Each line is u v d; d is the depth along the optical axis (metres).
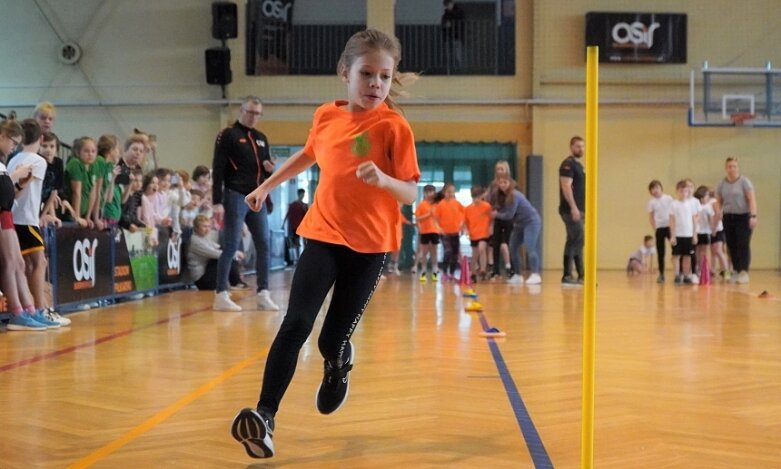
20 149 6.85
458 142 15.95
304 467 2.31
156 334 5.36
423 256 13.27
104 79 15.76
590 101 1.86
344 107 2.59
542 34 15.74
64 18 15.73
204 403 3.16
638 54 15.50
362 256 2.46
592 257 1.88
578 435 2.67
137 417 2.93
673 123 15.73
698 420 2.89
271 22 15.74
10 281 5.57
